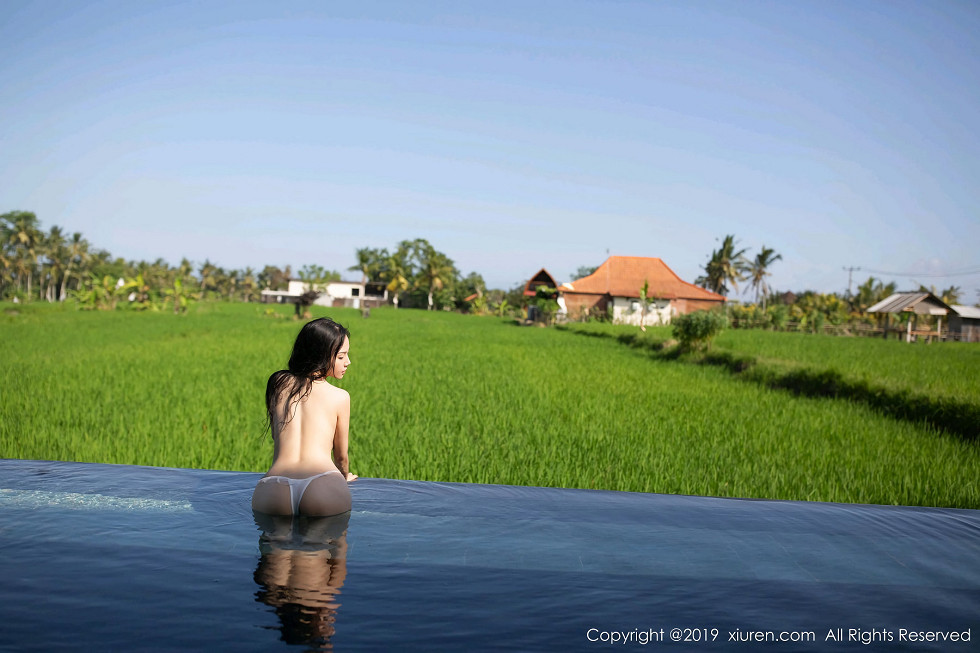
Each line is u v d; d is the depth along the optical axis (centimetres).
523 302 7644
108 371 1445
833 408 1201
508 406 1104
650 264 6144
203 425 853
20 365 1538
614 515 400
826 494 629
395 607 261
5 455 666
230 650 221
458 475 636
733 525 388
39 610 251
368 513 379
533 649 231
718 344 2717
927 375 1645
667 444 823
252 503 373
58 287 11188
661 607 273
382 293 10025
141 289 5244
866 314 6744
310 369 378
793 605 279
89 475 448
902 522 400
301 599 266
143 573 289
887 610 277
